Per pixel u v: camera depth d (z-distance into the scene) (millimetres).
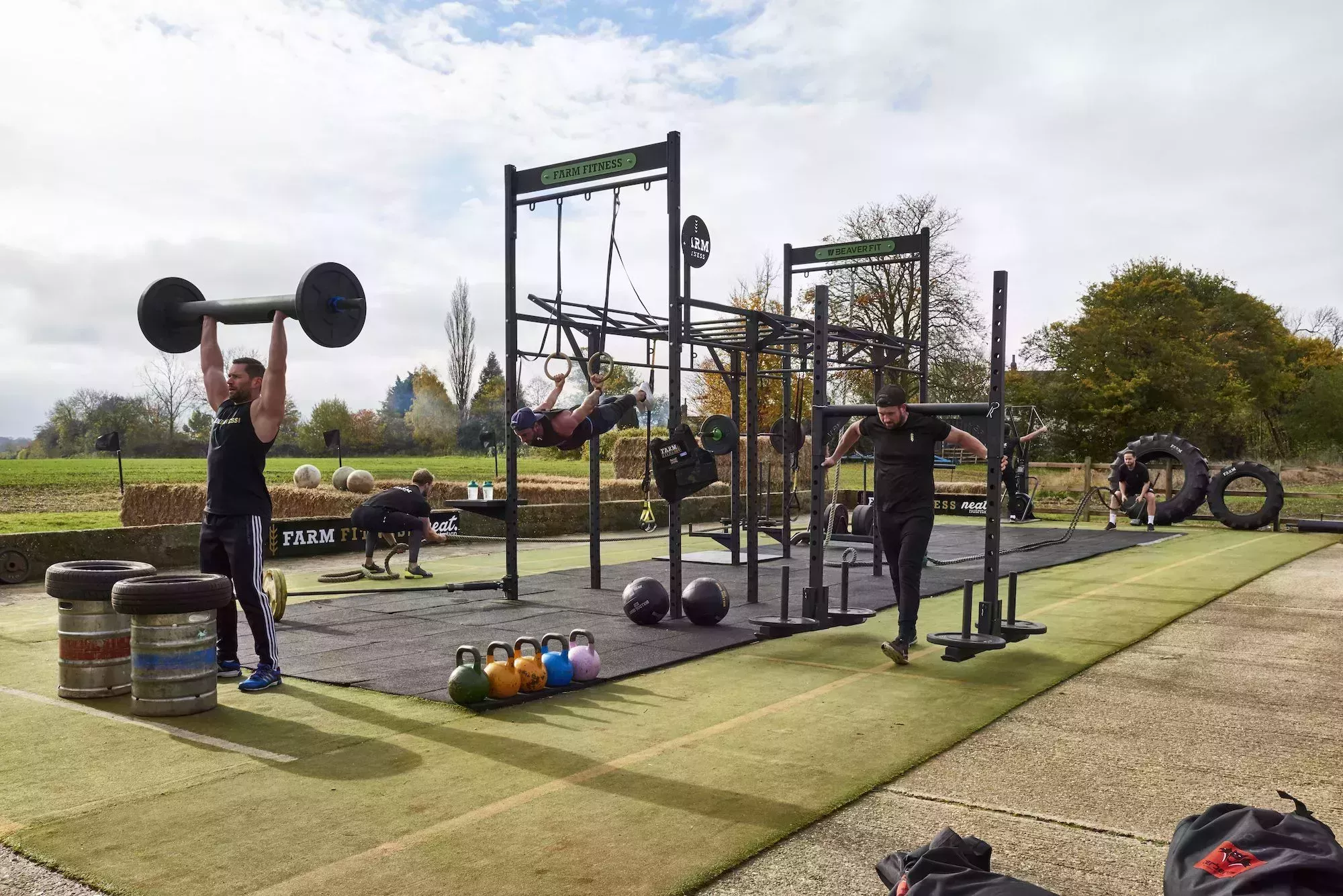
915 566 5707
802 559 11586
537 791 3604
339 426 52250
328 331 5051
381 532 9992
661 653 6133
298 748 4129
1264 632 6953
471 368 63281
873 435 6008
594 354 8164
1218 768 3900
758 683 5383
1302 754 4074
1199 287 43969
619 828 3242
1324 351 52406
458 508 8258
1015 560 11609
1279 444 43562
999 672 5660
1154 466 26562
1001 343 5574
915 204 32031
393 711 4750
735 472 10852
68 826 3256
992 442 5691
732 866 2941
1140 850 3078
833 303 31609
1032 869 2934
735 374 10203
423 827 3252
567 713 4746
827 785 3668
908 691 5203
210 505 5227
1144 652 6238
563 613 7727
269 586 7160
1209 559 11836
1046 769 3883
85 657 4941
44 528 15297
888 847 3113
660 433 9156
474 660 4906
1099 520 19312
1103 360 33000
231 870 2902
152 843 3109
